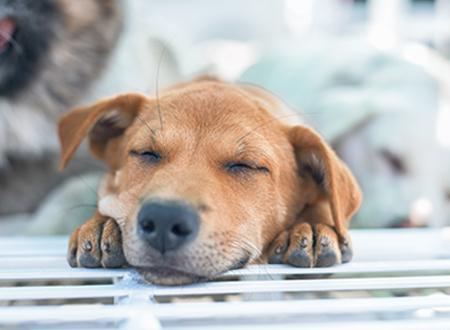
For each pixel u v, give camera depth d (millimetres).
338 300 272
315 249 320
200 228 296
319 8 1122
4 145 559
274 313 260
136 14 666
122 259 306
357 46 798
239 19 1208
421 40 1112
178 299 386
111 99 376
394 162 641
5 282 373
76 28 571
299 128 365
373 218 604
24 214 604
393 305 268
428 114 666
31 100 568
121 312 251
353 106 655
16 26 536
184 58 820
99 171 598
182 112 354
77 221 512
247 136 341
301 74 756
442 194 657
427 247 365
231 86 403
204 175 321
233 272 310
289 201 361
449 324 257
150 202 294
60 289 278
